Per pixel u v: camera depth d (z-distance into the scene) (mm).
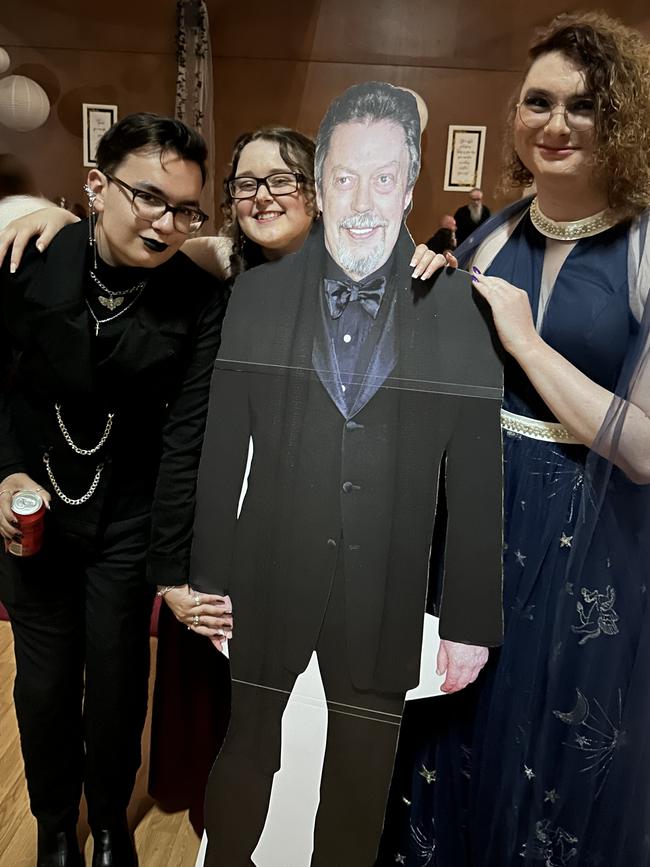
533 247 971
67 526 1154
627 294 937
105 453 1119
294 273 981
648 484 1013
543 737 1095
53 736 1274
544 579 1041
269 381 1018
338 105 896
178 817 1468
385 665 1099
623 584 1039
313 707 1139
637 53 843
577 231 940
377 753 1139
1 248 1013
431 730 1170
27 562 1176
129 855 1369
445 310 958
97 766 1298
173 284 1023
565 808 1121
